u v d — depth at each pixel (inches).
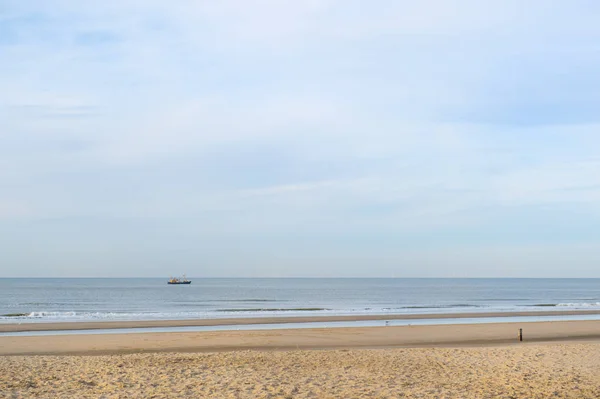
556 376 614.2
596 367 676.1
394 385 559.2
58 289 5251.0
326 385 554.3
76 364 677.3
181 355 772.6
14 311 2255.2
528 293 4714.6
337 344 988.6
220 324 1441.9
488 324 1395.2
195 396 498.9
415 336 1114.7
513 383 574.2
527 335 1149.7
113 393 508.7
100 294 4114.2
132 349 909.8
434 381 583.5
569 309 2285.9
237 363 694.5
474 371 647.1
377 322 1525.6
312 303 2925.7
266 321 1541.6
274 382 564.7
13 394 498.6
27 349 905.5
